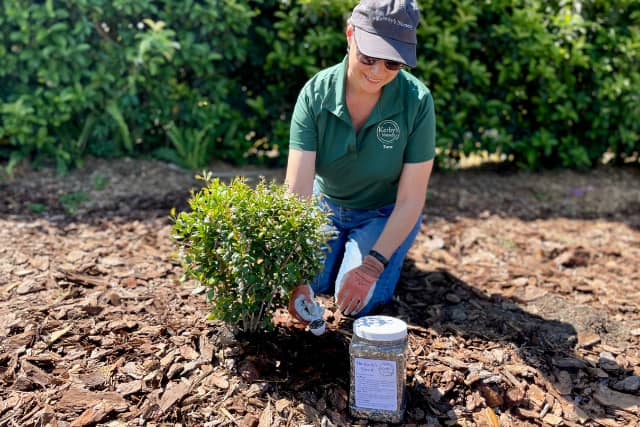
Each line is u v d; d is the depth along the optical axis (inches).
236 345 104.4
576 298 131.4
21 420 88.1
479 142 206.4
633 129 211.6
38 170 189.0
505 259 150.2
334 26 190.5
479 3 195.3
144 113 192.7
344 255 120.7
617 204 191.9
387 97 104.5
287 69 195.9
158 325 111.3
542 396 99.6
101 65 182.7
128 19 187.2
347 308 105.0
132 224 158.6
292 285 97.1
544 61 194.4
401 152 109.9
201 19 183.0
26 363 99.0
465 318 120.9
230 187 97.7
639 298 131.8
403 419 92.4
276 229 92.7
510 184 204.4
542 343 113.4
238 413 91.8
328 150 112.0
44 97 187.3
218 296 99.6
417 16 93.0
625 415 96.3
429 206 184.4
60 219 160.6
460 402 97.0
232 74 205.6
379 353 88.1
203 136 200.5
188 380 97.6
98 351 103.3
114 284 126.0
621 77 199.3
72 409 90.5
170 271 133.3
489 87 205.5
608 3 201.8
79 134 193.9
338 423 91.1
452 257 149.6
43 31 173.0
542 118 204.8
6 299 117.6
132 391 94.7
